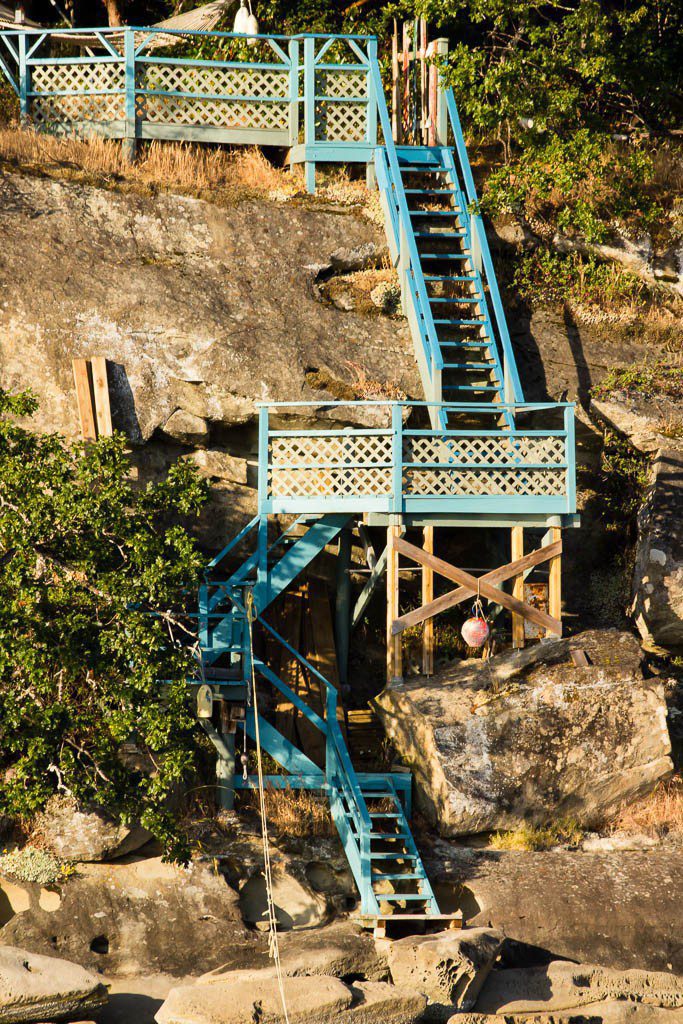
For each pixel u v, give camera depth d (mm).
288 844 45906
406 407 54156
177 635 49438
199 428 53469
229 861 44625
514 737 48250
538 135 62625
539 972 41531
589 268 61969
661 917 43844
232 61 66438
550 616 51531
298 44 65562
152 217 57750
